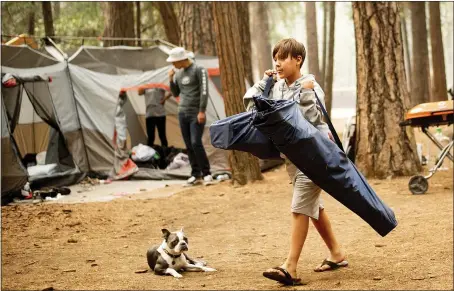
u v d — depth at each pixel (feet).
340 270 17.58
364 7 36.37
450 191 30.99
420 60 79.41
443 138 43.47
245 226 25.99
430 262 18.13
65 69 42.96
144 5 81.51
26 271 19.29
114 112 44.01
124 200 33.73
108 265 19.76
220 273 17.97
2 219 28.68
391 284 15.87
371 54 36.35
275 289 15.72
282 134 14.69
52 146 41.57
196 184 38.78
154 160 44.04
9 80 36.81
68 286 17.08
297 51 16.26
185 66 37.55
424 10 78.95
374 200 15.49
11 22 64.54
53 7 75.31
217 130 15.90
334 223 25.21
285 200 31.32
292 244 16.28
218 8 36.68
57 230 26.53
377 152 36.19
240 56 37.29
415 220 24.61
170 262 17.97
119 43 64.08
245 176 37.17
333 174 15.07
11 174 34.99
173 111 47.24
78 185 40.55
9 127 35.70
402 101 36.29
